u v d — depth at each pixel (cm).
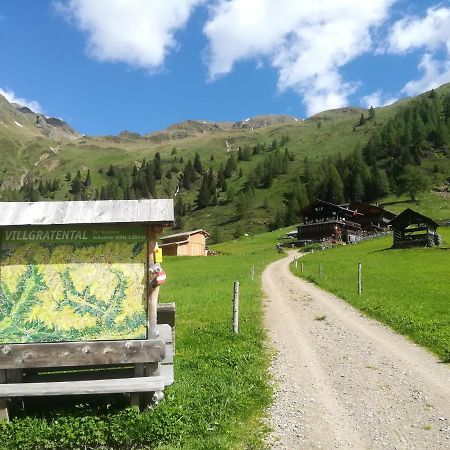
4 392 999
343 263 6288
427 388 1342
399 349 1811
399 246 7912
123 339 1075
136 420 1003
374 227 13812
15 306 1059
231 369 1463
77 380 1111
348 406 1209
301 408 1191
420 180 18312
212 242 19612
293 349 1823
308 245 10706
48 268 1073
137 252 1096
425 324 2150
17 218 1046
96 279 1082
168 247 11625
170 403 1098
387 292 3291
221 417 1075
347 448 971
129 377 1134
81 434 973
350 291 3466
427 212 16575
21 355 1030
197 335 2003
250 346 1791
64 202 1107
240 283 4528
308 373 1500
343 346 1875
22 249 1070
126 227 1098
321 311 2742
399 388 1348
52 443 956
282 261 7931
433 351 1764
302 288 4000
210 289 4069
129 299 1085
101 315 1077
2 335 1051
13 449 947
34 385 1027
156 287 1096
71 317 1069
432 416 1137
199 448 934
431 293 3145
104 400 1112
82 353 1046
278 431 1050
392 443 994
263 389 1311
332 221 12200
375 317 2480
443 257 6206
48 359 1036
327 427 1074
